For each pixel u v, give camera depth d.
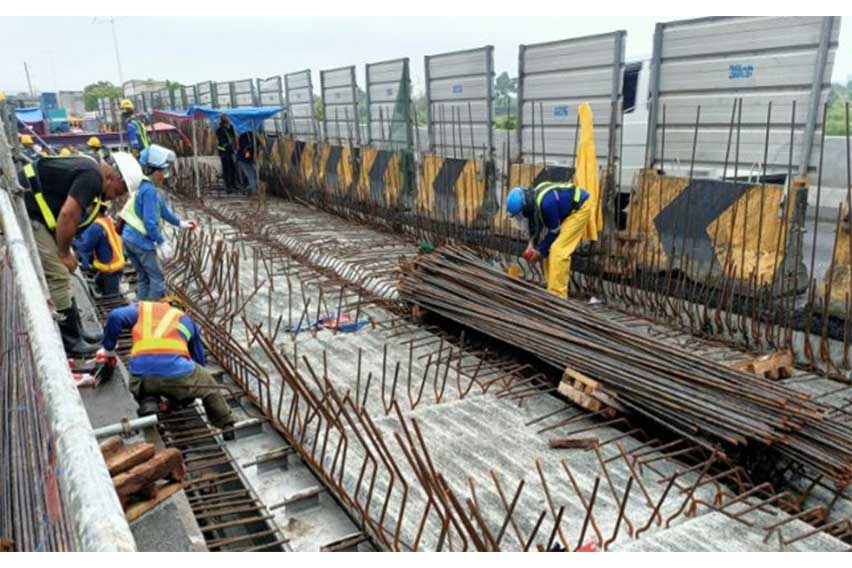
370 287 7.77
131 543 1.17
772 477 4.12
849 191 5.45
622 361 4.73
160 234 6.72
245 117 14.66
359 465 4.07
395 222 11.16
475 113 10.44
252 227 11.08
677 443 4.21
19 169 5.23
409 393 5.04
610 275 7.54
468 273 6.45
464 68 10.44
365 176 12.45
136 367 4.29
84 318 5.99
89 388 4.51
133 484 2.97
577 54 8.27
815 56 5.91
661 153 7.53
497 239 9.07
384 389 5.09
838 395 5.06
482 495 3.79
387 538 3.43
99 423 4.09
